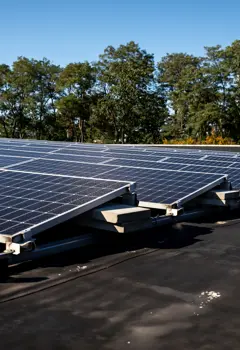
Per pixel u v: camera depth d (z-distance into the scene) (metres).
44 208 9.21
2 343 5.34
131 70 69.88
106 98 70.50
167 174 14.34
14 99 73.94
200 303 6.62
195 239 10.66
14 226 8.32
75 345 5.29
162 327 5.78
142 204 11.82
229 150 38.00
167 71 83.06
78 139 82.69
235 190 14.23
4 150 22.12
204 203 13.68
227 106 63.50
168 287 7.31
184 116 70.12
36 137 77.31
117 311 6.30
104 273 8.01
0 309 6.34
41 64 76.12
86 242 9.98
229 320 6.02
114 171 14.91
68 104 71.00
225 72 62.59
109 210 9.86
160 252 9.47
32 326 5.80
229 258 9.07
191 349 5.21
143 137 72.31
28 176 11.80
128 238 10.61
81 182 11.18
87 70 73.25
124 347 5.25
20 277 7.71
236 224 12.66
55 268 8.24
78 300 6.71
